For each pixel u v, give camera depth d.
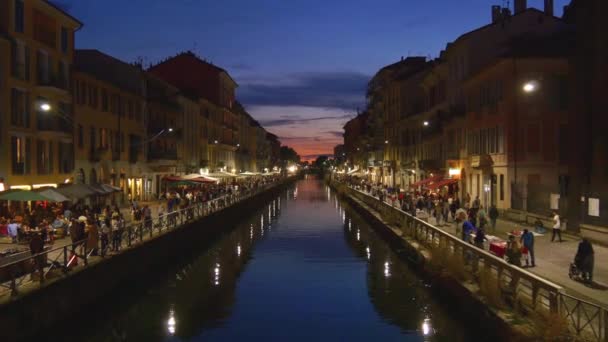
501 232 28.17
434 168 52.75
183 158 61.97
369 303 21.44
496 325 14.10
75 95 36.44
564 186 33.78
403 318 19.34
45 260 17.19
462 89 45.12
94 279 19.42
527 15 42.44
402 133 72.25
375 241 38.66
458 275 18.67
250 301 22.14
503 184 35.22
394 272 27.33
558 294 12.27
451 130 47.94
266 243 38.47
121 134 44.44
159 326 18.77
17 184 29.25
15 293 14.66
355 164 132.62
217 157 80.69
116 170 43.22
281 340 17.38
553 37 35.97
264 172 127.19
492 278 15.81
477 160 39.19
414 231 29.33
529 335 12.19
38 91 31.89
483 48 42.75
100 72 45.25
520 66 34.00
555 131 34.06
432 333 17.62
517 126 34.19
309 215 59.34
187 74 80.88
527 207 32.78
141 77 48.91
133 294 23.28
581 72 25.42
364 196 58.44
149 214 31.50
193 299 22.44
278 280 26.05
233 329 18.45
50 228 24.89
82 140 37.41
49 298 16.08
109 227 23.98
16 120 29.64
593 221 23.83
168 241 29.61
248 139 117.44
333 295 22.95
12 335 14.05
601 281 16.75
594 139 24.38
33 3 31.39
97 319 19.48
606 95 23.69
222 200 48.03
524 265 19.25
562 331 11.51
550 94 34.16
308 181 192.75
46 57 32.91
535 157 34.16
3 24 28.94
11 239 23.92
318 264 30.12
